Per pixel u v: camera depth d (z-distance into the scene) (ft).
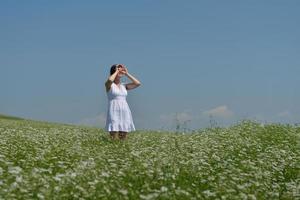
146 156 47.16
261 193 35.40
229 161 48.19
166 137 72.59
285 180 43.55
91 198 30.86
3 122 115.85
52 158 46.24
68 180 32.73
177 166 42.32
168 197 31.42
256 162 48.49
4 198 28.94
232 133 76.69
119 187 33.40
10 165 38.83
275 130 81.05
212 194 33.06
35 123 122.93
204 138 69.36
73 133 80.84
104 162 42.91
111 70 62.13
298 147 64.39
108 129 61.87
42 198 29.32
